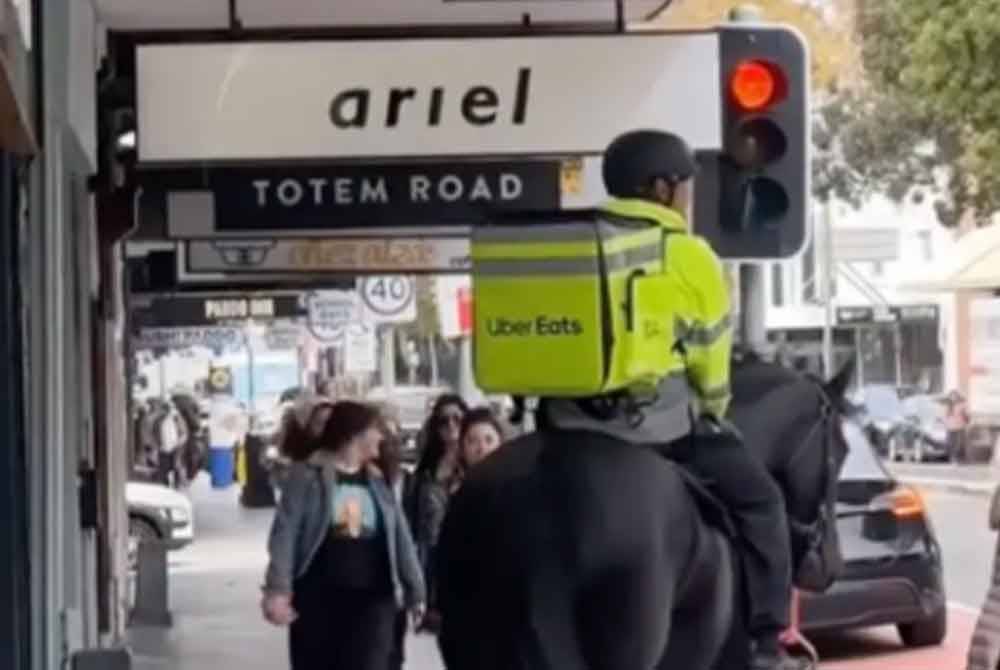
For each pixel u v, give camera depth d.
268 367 71.06
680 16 18.38
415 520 15.66
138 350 49.72
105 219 15.21
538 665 7.85
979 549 31.61
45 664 8.95
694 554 8.06
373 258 19.95
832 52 36.50
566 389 7.79
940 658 19.94
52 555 9.12
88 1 11.73
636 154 8.17
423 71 10.16
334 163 10.34
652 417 8.16
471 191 10.98
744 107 9.59
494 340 7.79
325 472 12.44
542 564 7.86
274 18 12.87
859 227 64.75
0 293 8.52
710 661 8.23
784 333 61.16
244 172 11.01
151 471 48.22
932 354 62.00
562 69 10.07
